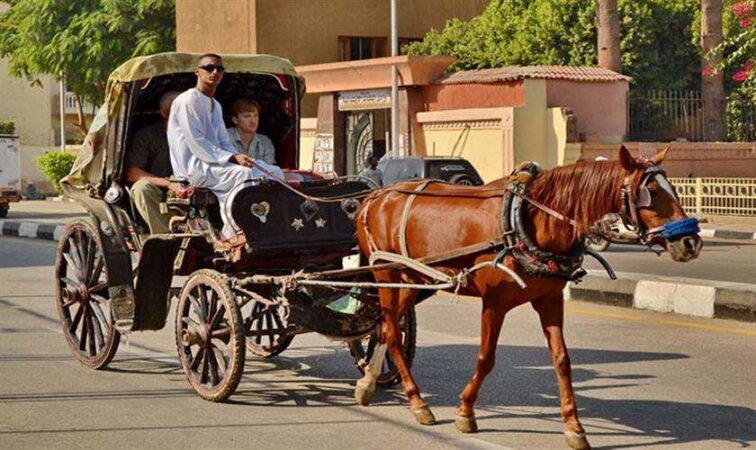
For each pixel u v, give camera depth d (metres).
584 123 32.06
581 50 34.56
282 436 8.39
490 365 8.31
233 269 10.02
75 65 42.69
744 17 28.69
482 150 32.12
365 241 9.41
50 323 13.72
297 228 9.73
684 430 8.48
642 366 10.95
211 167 9.91
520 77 31.23
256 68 11.02
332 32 39.62
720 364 11.02
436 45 36.62
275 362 11.33
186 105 10.00
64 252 11.39
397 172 24.72
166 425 8.74
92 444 8.19
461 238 8.40
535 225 7.94
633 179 7.50
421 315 14.26
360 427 8.66
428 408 8.79
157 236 10.01
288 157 11.69
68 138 61.81
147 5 41.94
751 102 34.03
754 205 29.52
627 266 19.53
